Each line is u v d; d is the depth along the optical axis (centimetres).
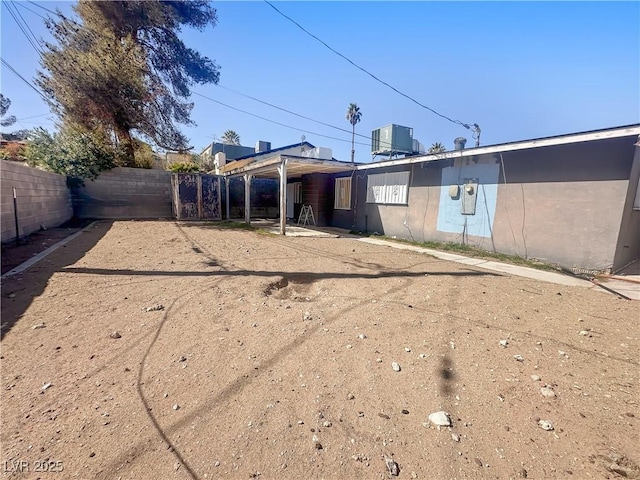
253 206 1661
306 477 127
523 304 354
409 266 545
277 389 186
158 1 1215
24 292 352
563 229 571
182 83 1438
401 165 927
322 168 1081
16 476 124
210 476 126
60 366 207
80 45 1129
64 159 1086
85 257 545
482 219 710
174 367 208
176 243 736
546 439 150
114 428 151
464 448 143
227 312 308
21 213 696
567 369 215
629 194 513
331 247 749
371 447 143
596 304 361
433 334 268
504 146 619
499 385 195
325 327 277
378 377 202
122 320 284
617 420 163
